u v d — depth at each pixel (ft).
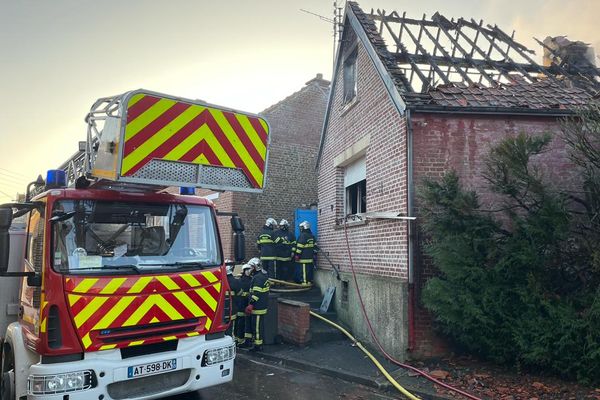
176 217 17.81
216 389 21.20
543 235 19.56
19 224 19.36
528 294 19.94
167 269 16.43
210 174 16.67
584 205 20.90
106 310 14.61
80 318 14.20
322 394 20.61
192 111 16.17
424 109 24.61
